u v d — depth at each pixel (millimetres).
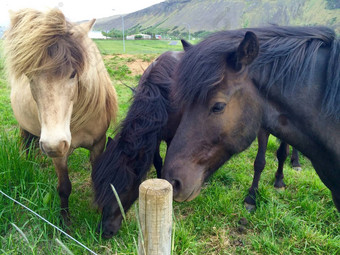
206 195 3430
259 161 3254
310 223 3002
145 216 1172
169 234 1227
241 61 1609
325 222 3113
